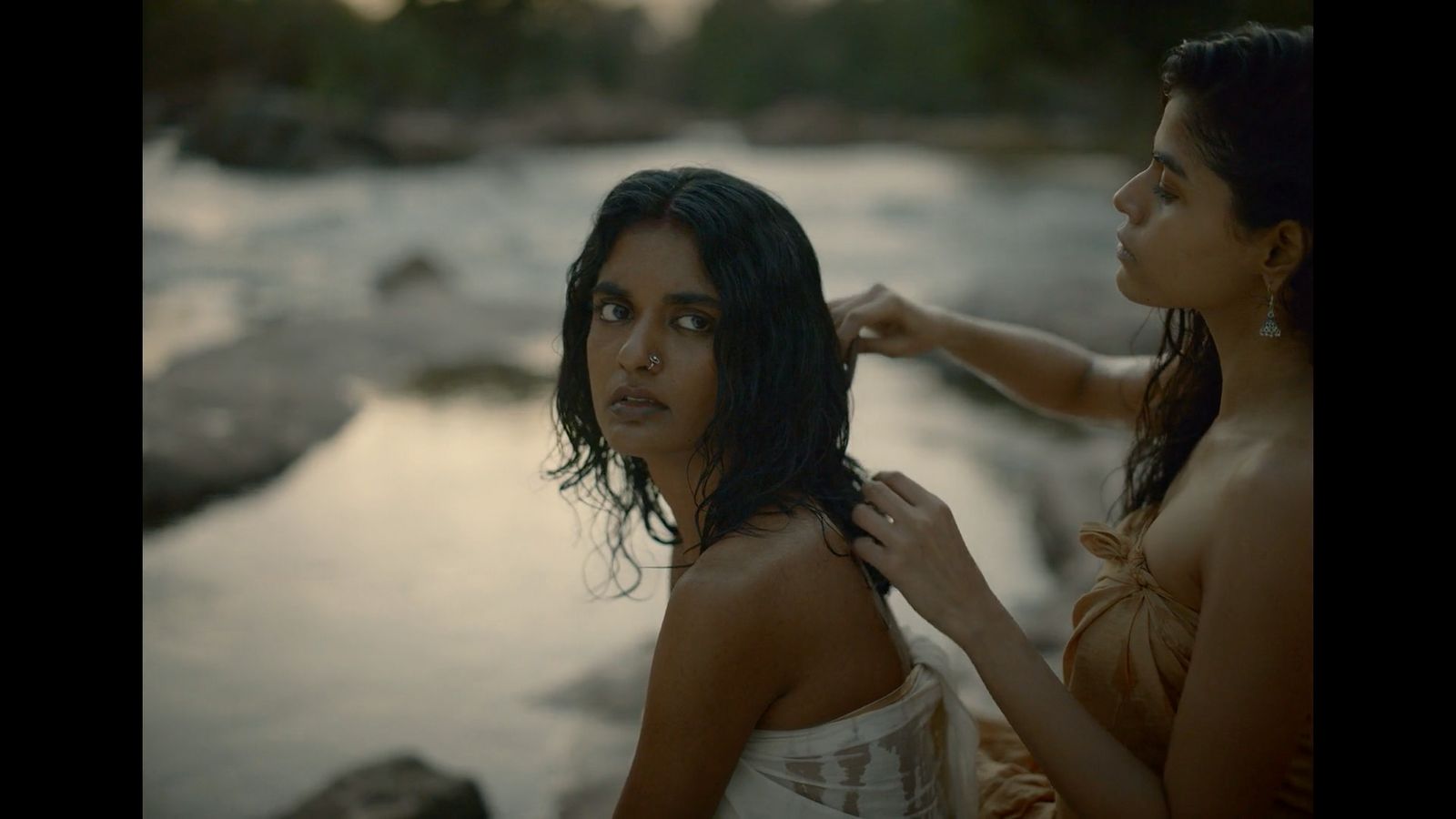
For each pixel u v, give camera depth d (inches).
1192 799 56.7
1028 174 1173.7
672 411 62.5
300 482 221.3
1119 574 63.4
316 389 285.0
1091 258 578.6
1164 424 72.3
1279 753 55.9
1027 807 72.4
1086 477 205.3
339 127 1018.7
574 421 72.4
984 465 230.7
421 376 317.1
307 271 512.1
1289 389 59.6
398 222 724.7
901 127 2090.3
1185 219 60.0
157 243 577.3
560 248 618.2
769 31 3080.7
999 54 936.9
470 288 478.3
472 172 1094.4
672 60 3184.1
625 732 123.6
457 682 137.0
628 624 155.7
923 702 63.7
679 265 61.4
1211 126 58.0
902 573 60.1
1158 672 60.8
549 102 2495.1
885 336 84.6
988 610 59.9
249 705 131.0
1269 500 55.2
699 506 63.4
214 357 310.3
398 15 2255.2
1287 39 57.4
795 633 59.2
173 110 1040.2
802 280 64.4
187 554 181.3
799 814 60.0
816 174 1143.0
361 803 97.7
